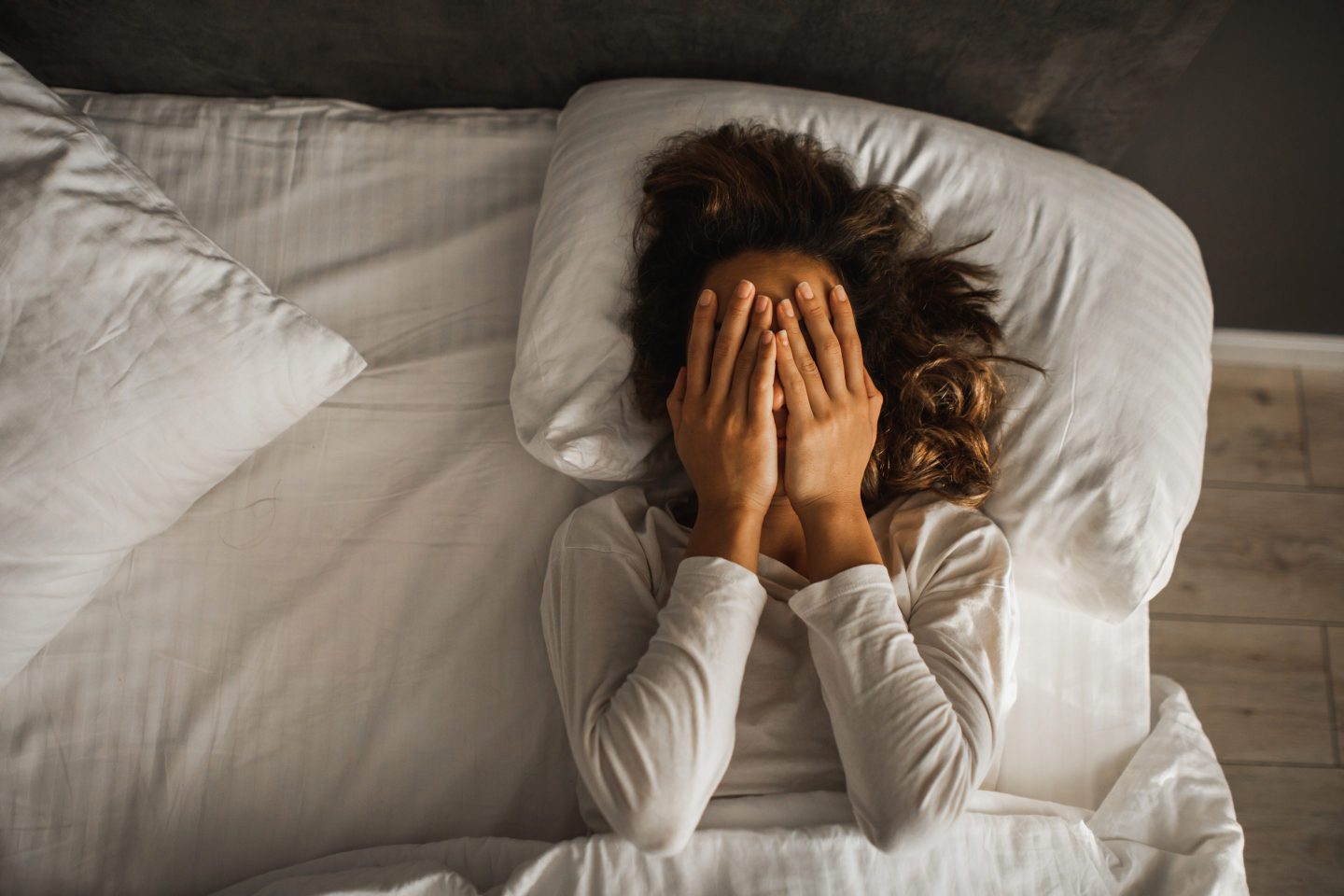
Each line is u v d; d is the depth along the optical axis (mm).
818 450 771
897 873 746
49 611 870
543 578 969
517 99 1194
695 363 794
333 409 1026
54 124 884
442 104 1207
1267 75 1163
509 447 1013
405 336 1062
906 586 818
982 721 728
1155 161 1281
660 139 981
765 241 822
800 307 782
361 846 882
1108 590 879
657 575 834
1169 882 816
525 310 963
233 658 931
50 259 847
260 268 1082
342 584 960
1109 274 951
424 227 1105
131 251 872
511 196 1120
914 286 919
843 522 767
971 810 822
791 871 735
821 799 769
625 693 705
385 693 924
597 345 923
